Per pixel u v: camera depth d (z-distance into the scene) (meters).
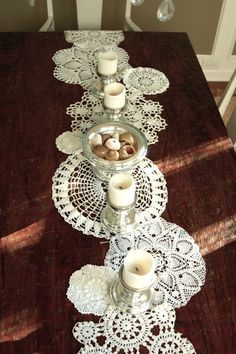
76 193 1.28
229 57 3.15
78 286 1.07
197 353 0.96
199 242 1.17
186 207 1.26
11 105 1.57
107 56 1.58
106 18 2.78
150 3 2.75
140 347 0.97
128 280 0.97
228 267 1.12
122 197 1.11
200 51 3.11
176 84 1.70
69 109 1.56
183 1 2.78
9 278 1.08
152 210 1.24
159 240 1.17
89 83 1.68
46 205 1.24
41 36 1.91
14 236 1.17
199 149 1.44
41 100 1.60
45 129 1.48
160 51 1.88
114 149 1.26
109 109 1.45
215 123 1.54
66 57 1.81
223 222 1.23
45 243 1.16
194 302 1.05
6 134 1.46
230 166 1.39
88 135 1.33
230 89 1.83
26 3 2.63
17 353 0.96
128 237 1.17
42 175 1.33
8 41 1.87
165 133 1.49
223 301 1.05
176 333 0.99
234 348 0.98
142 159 1.29
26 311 1.03
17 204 1.25
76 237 1.17
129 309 1.03
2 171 1.33
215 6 2.81
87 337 0.98
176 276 1.09
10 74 1.71
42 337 0.98
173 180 1.33
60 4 2.65
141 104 1.60
